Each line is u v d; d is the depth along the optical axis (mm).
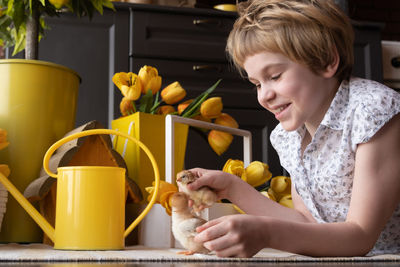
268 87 862
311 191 1017
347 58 916
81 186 844
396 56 2424
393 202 797
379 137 823
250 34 855
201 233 680
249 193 1021
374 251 981
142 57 2051
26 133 1109
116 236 851
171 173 1038
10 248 889
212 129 1187
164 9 2076
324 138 966
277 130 1139
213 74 2109
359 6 3357
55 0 1208
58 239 848
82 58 2004
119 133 921
